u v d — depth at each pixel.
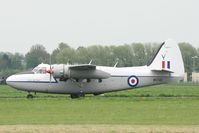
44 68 112.12
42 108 81.06
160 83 115.62
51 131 54.38
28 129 55.31
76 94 113.19
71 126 57.72
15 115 70.50
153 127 57.28
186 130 55.25
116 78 113.38
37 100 100.56
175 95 122.06
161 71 114.69
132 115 70.69
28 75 111.88
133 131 54.66
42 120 64.38
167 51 116.06
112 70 113.50
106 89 113.38
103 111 76.31
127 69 114.50
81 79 111.38
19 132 53.81
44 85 111.56
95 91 113.19
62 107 83.06
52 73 110.94
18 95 126.62
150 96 118.00
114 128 56.31
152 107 83.38
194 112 75.19
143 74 114.44
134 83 114.12
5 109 79.38
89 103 91.94
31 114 71.94
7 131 54.22
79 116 69.25
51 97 115.06
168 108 81.62
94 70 110.50
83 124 60.28
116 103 92.06
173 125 59.59
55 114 71.88
